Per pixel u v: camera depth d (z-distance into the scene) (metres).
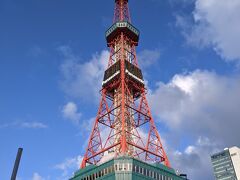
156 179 117.50
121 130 129.12
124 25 168.50
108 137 132.00
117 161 113.38
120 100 146.00
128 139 132.75
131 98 146.62
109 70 158.25
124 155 117.75
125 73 150.38
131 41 172.25
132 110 143.62
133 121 140.62
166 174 122.50
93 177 118.88
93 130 139.50
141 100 149.00
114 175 110.69
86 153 134.25
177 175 126.69
